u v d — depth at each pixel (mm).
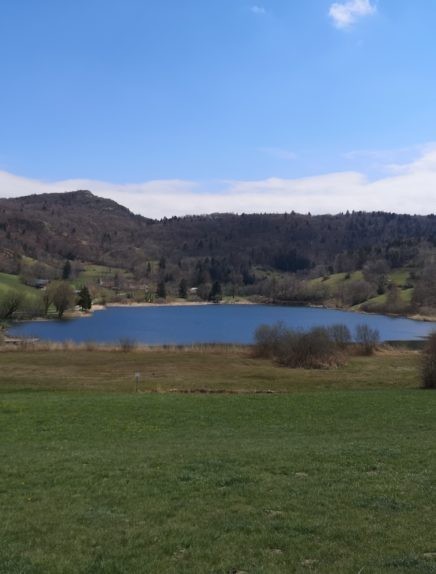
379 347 63844
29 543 8367
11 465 13453
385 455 14539
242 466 13258
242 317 138000
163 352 56938
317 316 142125
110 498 10688
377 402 27578
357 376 44594
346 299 179125
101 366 47250
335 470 12844
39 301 126688
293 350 51281
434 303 143125
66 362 48781
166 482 11773
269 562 7688
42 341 62500
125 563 7652
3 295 121750
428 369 38344
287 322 122062
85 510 9953
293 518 9414
